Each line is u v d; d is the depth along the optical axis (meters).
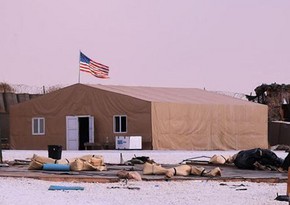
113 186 19.92
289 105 59.75
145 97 43.66
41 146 46.50
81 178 21.28
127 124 42.72
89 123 44.38
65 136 45.50
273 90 61.50
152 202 16.59
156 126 41.88
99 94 44.12
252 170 26.36
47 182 20.70
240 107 47.00
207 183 21.19
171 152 39.38
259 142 47.94
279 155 37.41
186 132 43.53
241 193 18.70
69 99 45.53
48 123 46.31
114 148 42.91
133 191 18.70
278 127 54.19
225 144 45.81
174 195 18.05
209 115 44.97
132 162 29.02
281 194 18.44
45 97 46.50
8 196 16.92
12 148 47.66
